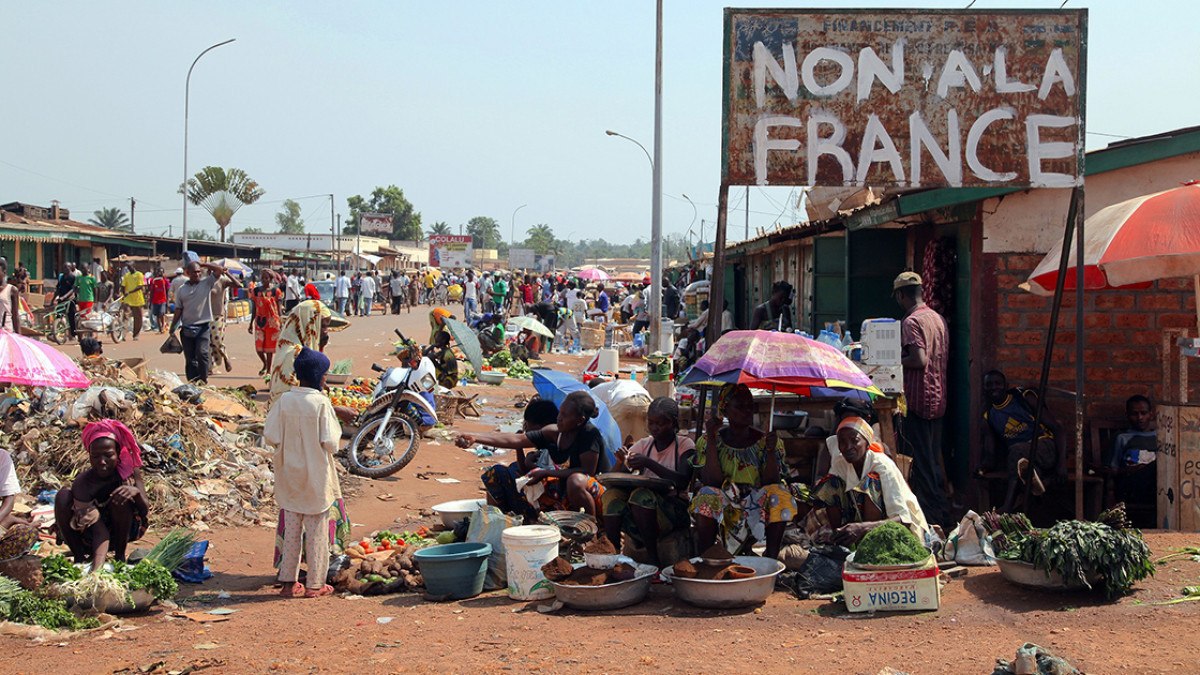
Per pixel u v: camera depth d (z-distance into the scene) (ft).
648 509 22.45
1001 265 29.89
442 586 21.48
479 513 23.57
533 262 311.27
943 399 27.91
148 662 17.25
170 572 21.88
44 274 118.11
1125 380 29.78
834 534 21.66
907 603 18.95
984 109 23.88
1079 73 23.84
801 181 23.93
